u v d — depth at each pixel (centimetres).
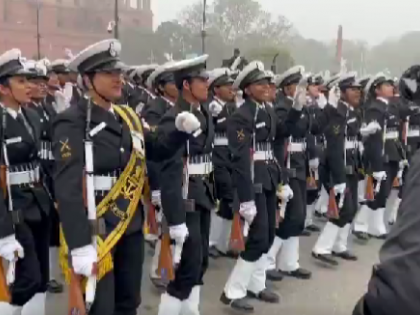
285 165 536
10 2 4434
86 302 293
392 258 128
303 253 652
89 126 303
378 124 657
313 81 665
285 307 491
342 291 533
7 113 374
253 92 473
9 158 371
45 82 502
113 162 308
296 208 542
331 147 593
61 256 309
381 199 715
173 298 399
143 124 360
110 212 310
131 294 326
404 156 738
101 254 300
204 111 416
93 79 311
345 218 615
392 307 125
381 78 675
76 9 4681
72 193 294
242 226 455
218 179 611
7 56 379
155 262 530
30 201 378
